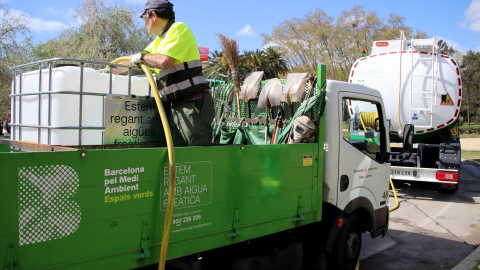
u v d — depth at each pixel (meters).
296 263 3.56
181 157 2.48
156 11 3.14
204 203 2.63
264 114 4.43
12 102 3.31
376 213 4.53
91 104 2.88
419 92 8.77
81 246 2.05
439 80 8.69
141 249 2.30
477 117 62.91
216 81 5.13
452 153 8.52
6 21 19.77
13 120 3.30
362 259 5.08
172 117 3.41
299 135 3.46
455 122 8.80
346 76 45.38
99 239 2.12
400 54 8.95
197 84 3.11
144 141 3.22
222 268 3.19
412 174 8.59
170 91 3.09
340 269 4.05
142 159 2.28
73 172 2.00
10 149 3.30
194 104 3.13
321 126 3.65
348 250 4.14
